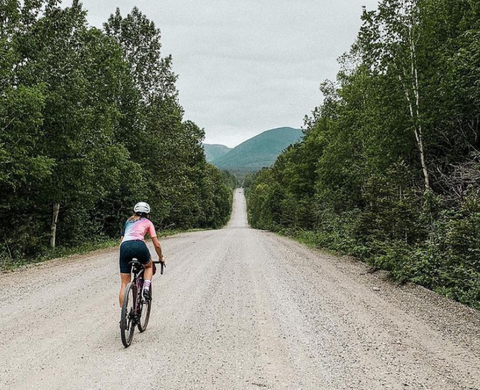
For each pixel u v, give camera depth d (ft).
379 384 13.57
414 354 16.55
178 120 121.19
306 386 13.38
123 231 19.80
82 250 68.23
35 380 13.78
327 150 104.01
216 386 13.34
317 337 18.78
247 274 37.04
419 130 56.90
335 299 26.94
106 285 31.91
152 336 18.97
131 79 99.86
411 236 40.50
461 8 57.11
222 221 342.03
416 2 58.39
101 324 20.92
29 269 43.96
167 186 113.91
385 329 20.13
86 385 13.38
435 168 59.67
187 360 15.76
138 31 106.11
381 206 48.11
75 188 68.64
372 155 68.08
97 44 72.95
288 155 168.96
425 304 25.67
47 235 70.54
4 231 61.05
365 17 60.64
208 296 27.68
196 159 206.49
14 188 53.93
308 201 119.44
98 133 71.15
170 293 28.66
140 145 103.65
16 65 58.90
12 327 20.34
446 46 56.95
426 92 56.59
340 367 15.08
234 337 18.78
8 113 51.62
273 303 25.64
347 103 96.02
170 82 110.32
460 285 28.32
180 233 146.30
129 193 105.81
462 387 13.41
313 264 44.96
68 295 28.19
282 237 113.60
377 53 60.95
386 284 32.94
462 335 19.20
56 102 59.36
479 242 28.96
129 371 14.61
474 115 54.24
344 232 65.16
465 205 32.27
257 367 15.03
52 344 17.66
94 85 70.90
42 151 59.67
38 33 62.44
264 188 268.21
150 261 19.95
